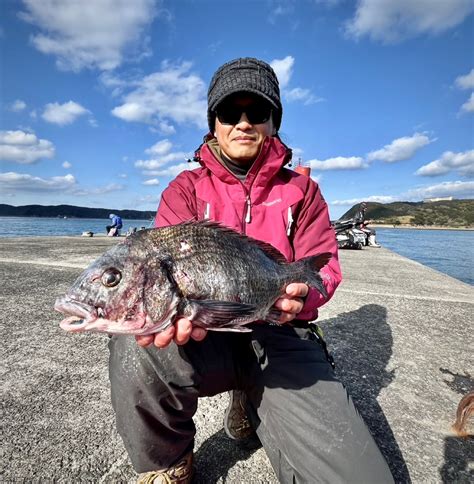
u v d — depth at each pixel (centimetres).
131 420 53
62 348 104
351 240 419
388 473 51
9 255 275
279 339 65
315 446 53
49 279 187
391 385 89
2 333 113
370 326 132
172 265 58
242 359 65
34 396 78
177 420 56
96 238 517
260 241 70
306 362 62
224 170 76
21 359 96
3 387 81
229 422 68
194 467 60
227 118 77
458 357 108
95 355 100
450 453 65
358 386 88
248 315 58
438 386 90
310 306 71
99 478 56
